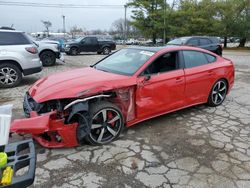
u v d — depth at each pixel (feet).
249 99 20.57
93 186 9.20
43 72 32.63
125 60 14.88
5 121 5.45
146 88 13.24
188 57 15.81
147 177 9.74
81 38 68.33
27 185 5.27
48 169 10.12
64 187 9.11
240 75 33.32
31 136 11.34
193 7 119.96
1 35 23.20
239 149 11.98
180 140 12.77
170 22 121.39
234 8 110.63
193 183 9.43
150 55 14.26
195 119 15.62
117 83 12.24
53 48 39.45
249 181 9.62
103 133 12.03
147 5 121.29
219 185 9.35
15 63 23.77
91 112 11.47
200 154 11.46
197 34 118.01
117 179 9.60
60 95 10.99
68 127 10.86
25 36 24.57
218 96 18.13
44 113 11.17
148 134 13.38
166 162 10.77
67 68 36.88
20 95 20.93
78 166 10.36
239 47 115.75
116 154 11.30
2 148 5.54
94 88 11.52
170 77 14.29
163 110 14.42
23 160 5.54
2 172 5.14
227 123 15.10
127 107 12.92
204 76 16.35
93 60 50.39
